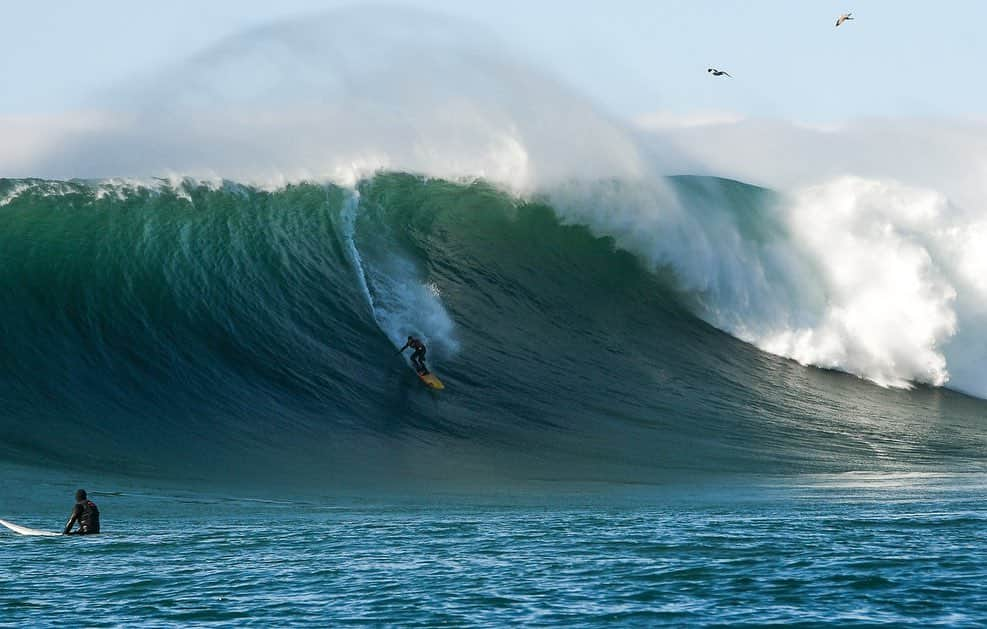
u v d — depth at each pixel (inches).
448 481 3452.3
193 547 2404.0
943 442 4365.2
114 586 2027.6
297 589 1985.7
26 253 4234.7
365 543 2438.5
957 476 3782.0
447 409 4082.2
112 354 3917.3
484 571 2122.3
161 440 3558.1
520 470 3636.8
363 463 3602.4
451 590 1963.6
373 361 4237.2
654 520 2778.1
